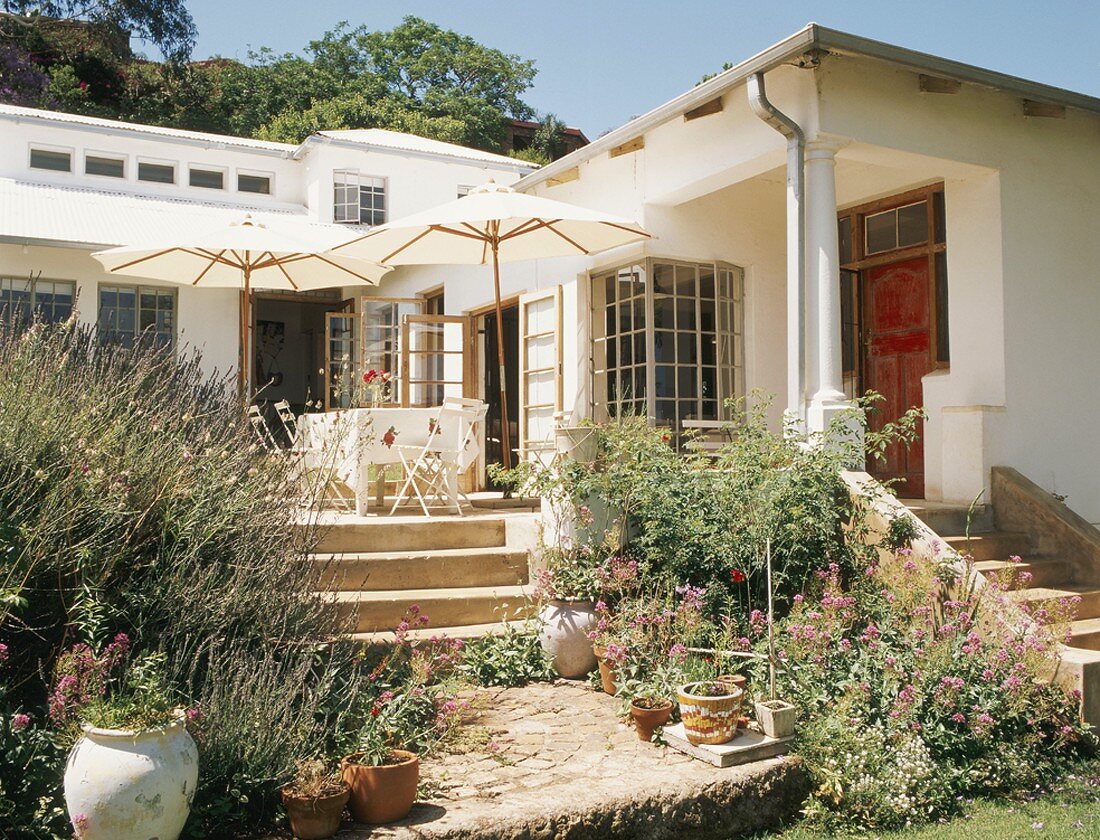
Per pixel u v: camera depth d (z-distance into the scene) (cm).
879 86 744
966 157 789
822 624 529
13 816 329
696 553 615
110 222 1325
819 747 454
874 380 948
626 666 547
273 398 2038
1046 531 745
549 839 374
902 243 926
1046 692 521
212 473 504
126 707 346
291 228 1442
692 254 937
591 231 882
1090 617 671
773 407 980
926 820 439
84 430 464
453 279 1252
